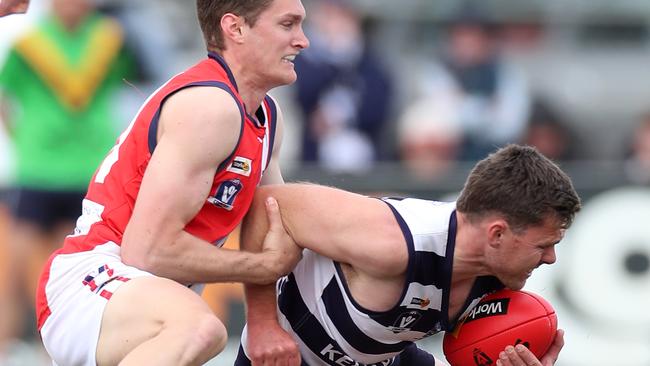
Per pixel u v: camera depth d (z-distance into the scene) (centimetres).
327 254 1853
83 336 1820
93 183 1917
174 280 1823
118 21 3412
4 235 3350
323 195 1873
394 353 1950
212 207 1848
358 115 3759
